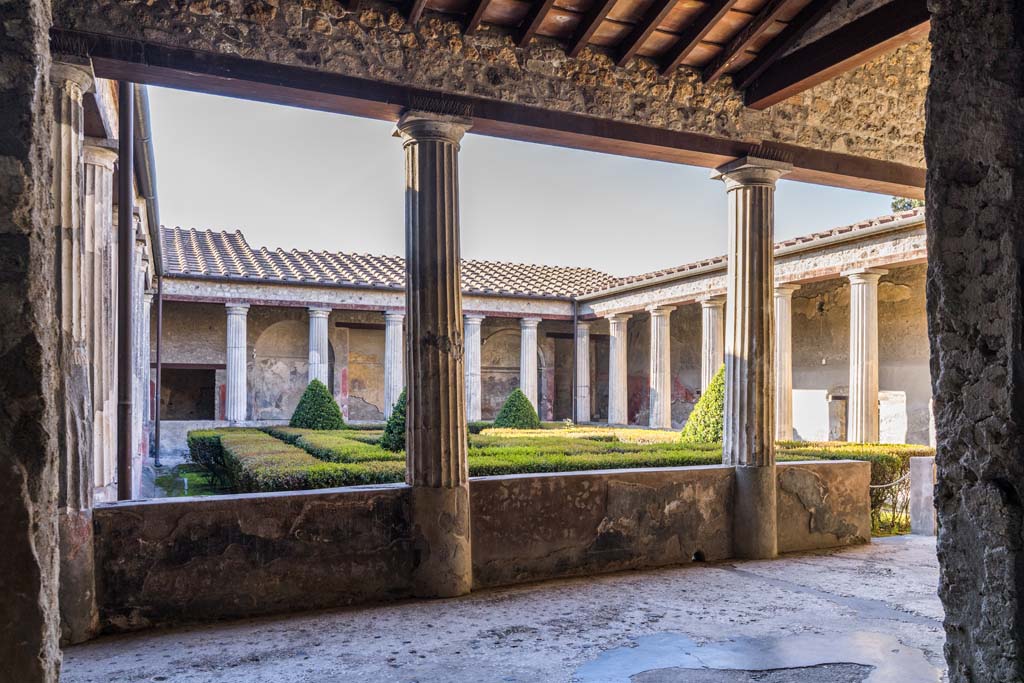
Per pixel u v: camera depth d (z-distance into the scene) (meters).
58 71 3.96
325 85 4.60
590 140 5.52
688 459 7.09
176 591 4.35
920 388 12.73
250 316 18.34
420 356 4.95
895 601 4.86
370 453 7.22
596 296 18.50
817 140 6.20
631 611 4.63
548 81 5.23
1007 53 1.62
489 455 7.21
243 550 4.52
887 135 6.48
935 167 1.77
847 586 5.23
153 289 14.98
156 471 12.98
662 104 5.63
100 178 5.41
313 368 16.56
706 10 5.15
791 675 3.58
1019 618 1.57
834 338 14.65
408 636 4.14
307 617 4.50
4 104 1.48
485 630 4.25
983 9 1.67
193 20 4.26
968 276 1.69
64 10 3.99
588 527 5.57
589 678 3.53
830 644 4.02
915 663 3.73
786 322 12.88
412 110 4.84
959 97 1.72
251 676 3.54
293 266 17.52
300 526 4.66
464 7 4.91
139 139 7.18
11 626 1.45
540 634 4.18
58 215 3.99
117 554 4.24
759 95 5.79
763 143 5.99
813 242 12.01
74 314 4.02
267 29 4.45
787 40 5.34
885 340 13.44
